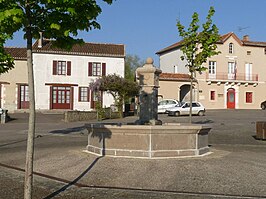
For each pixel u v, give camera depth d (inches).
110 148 411.2
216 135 732.0
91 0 212.8
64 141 620.4
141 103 498.9
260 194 272.7
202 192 277.4
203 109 1389.0
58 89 1616.6
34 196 262.7
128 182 307.1
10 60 551.2
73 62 1627.7
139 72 500.7
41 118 1269.7
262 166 371.9
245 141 642.8
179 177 321.4
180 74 1806.1
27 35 207.9
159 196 265.1
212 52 604.7
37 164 385.4
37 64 1594.5
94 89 1277.1
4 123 1092.5
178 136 405.4
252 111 1624.0
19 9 190.1
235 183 303.7
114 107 1355.8
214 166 364.8
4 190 279.1
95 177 323.9
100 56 1647.4
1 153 472.7
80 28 217.5
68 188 288.8
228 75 1849.2
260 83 1904.5
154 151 394.3
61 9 203.9
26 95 1590.8
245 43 1877.5
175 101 1545.3
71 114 1179.3
